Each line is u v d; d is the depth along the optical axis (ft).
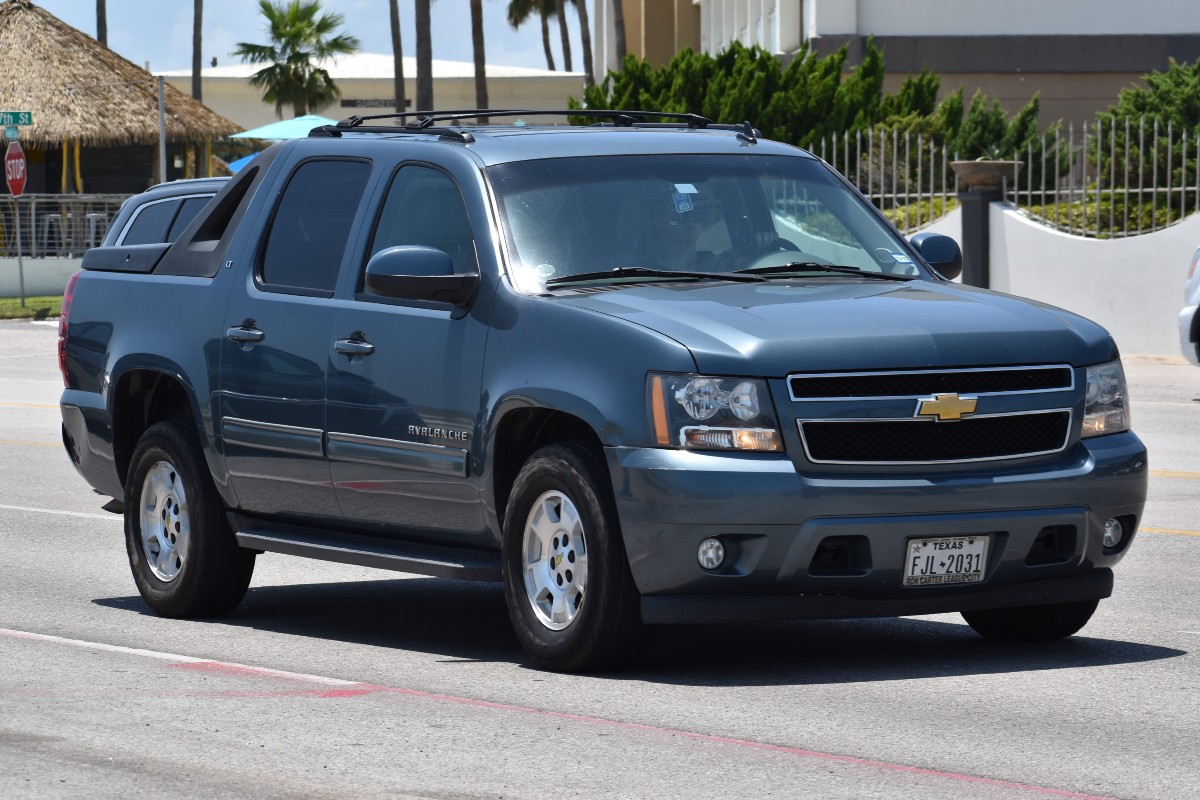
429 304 59.16
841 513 51.52
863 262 62.08
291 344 62.95
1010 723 48.21
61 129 343.26
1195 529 86.74
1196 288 137.90
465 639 62.59
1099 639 60.95
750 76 237.04
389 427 59.47
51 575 77.66
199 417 66.39
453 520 58.44
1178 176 191.31
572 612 54.39
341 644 61.67
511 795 41.52
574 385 53.47
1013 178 197.98
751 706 50.31
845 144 201.46
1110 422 56.03
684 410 51.70
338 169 64.69
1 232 322.34
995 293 59.00
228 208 68.95
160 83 296.10
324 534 63.87
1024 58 268.62
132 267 71.31
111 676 55.77
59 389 169.89
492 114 65.62
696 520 51.08
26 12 359.05
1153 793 41.34
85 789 42.70
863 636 61.87
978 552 53.31
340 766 44.34
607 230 59.06
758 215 61.62
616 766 43.93
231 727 48.62
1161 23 267.18
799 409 51.70
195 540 66.54
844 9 267.59
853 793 41.37
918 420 52.60
